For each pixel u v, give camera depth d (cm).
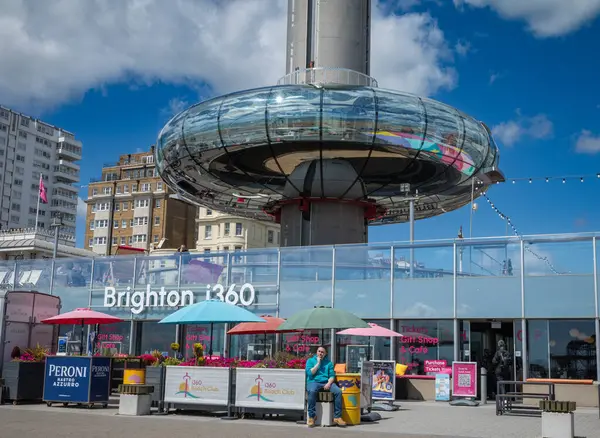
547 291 2355
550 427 1275
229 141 3372
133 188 13525
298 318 1781
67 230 16425
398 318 2562
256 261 2833
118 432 1284
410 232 3183
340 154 3434
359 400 1546
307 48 3612
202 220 12000
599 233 2325
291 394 1567
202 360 1758
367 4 3725
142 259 3052
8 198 15162
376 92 3316
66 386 1861
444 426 1500
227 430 1350
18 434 1238
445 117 3359
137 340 3003
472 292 2459
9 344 2166
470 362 2238
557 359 2325
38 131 15962
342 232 3622
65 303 3155
